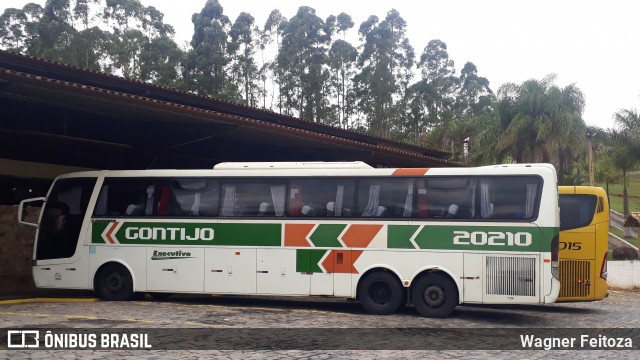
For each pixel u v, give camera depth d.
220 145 22.27
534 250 12.38
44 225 15.15
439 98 64.38
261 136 19.91
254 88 65.88
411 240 13.04
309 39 65.31
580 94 37.44
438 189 13.11
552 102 36.47
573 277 15.09
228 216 14.09
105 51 59.34
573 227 15.24
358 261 13.27
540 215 12.44
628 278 23.05
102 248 14.73
